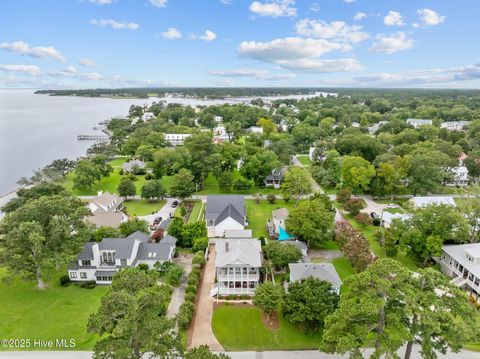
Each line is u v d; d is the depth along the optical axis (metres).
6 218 45.59
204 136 96.31
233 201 66.62
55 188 67.50
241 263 42.69
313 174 98.44
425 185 79.19
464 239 51.66
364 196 84.12
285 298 37.97
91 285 45.78
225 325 37.91
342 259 53.00
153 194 78.06
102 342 25.20
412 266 51.31
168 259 49.72
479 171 92.94
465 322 26.48
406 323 28.34
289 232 55.94
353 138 106.88
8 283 42.38
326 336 27.36
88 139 177.25
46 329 37.09
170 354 27.30
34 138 179.62
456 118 195.38
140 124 184.00
